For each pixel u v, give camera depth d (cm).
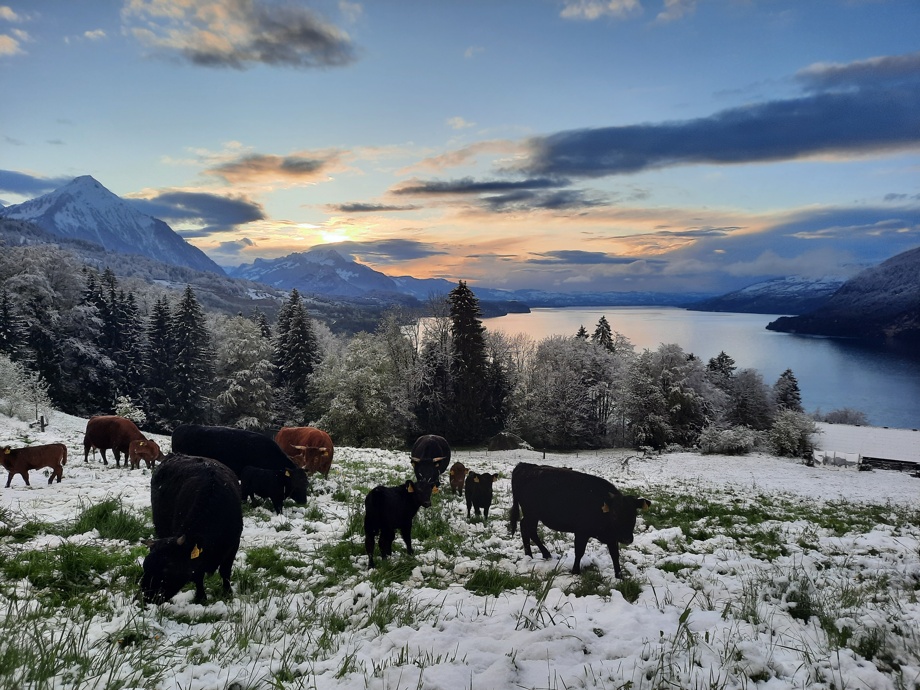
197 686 421
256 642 518
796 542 1034
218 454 1231
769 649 498
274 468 1225
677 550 966
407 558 860
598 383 6231
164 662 469
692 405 5538
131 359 5719
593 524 789
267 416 5734
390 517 863
